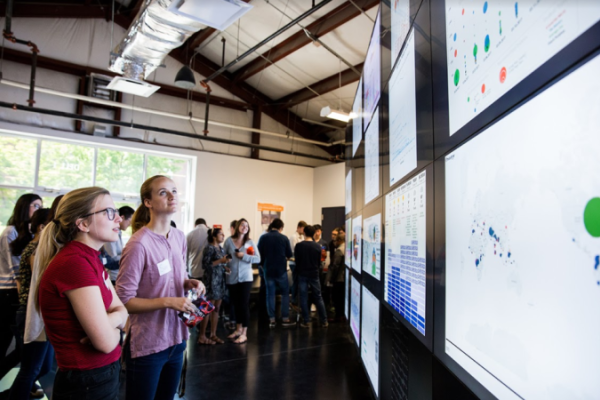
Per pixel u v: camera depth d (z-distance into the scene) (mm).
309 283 4766
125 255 1499
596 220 499
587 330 515
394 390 1661
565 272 563
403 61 1588
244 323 3934
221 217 7172
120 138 6324
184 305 1452
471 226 895
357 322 2957
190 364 3213
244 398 2537
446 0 1090
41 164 5828
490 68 817
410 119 1460
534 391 634
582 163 528
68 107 5934
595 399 497
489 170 808
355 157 3301
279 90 7609
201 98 7176
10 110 5496
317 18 5254
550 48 609
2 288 2348
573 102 551
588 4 522
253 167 7633
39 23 5672
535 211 643
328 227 7816
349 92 6797
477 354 849
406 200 1500
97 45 6109
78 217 1217
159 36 3793
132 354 1484
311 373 3012
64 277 1146
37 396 2422
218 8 2865
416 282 1339
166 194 1614
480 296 840
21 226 2361
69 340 1153
